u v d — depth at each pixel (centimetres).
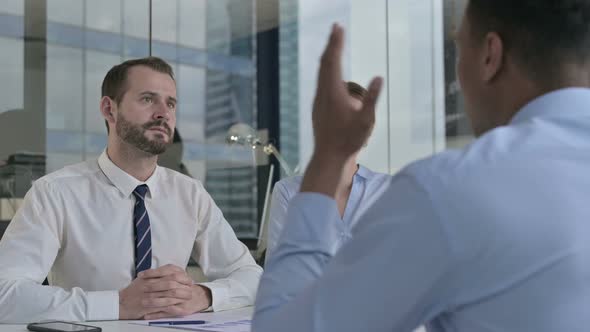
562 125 55
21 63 517
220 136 654
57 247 178
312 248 61
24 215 176
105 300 148
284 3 627
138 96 185
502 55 58
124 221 186
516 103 59
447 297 52
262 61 676
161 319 148
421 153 411
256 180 617
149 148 185
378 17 444
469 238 49
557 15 55
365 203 202
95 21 545
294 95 632
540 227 49
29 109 511
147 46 583
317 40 584
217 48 672
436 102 408
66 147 514
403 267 50
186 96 652
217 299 164
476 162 52
